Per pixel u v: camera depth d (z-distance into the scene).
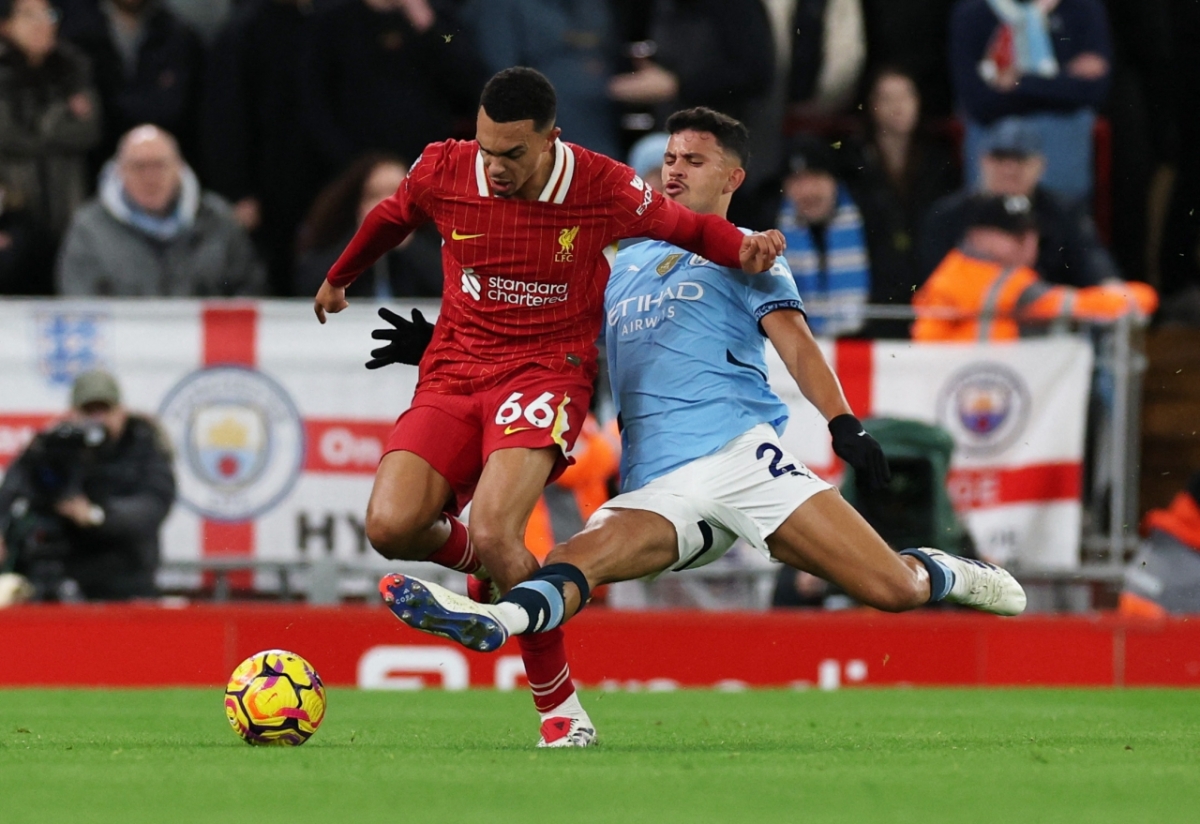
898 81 39.12
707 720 23.91
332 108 39.16
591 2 40.03
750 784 14.45
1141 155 42.41
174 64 40.41
